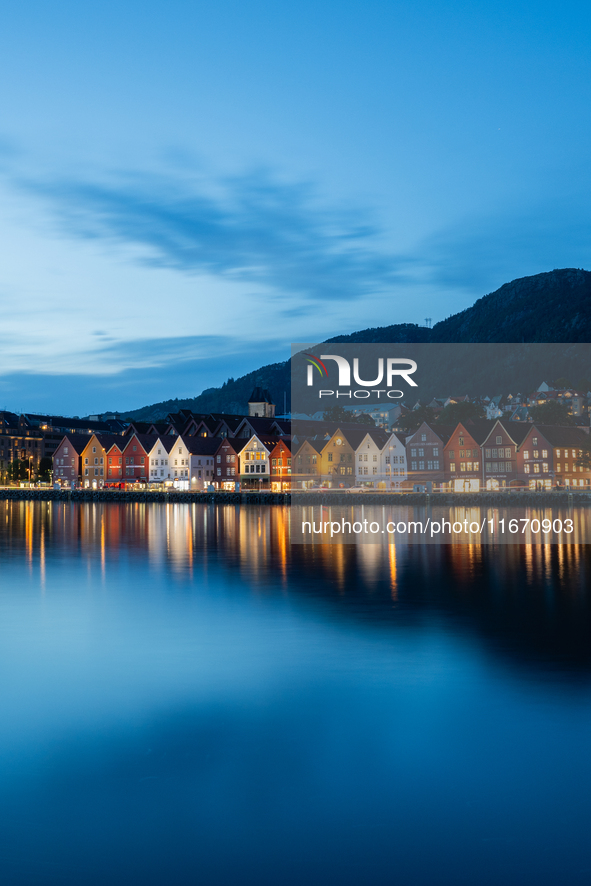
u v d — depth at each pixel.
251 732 15.70
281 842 11.43
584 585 35.25
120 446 175.25
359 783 13.26
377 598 31.72
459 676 19.44
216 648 22.80
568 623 26.02
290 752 14.62
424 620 26.80
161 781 13.45
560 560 46.06
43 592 33.84
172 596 32.59
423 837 11.51
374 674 19.77
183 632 25.12
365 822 11.96
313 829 11.79
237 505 131.75
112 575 39.47
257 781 13.38
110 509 120.19
